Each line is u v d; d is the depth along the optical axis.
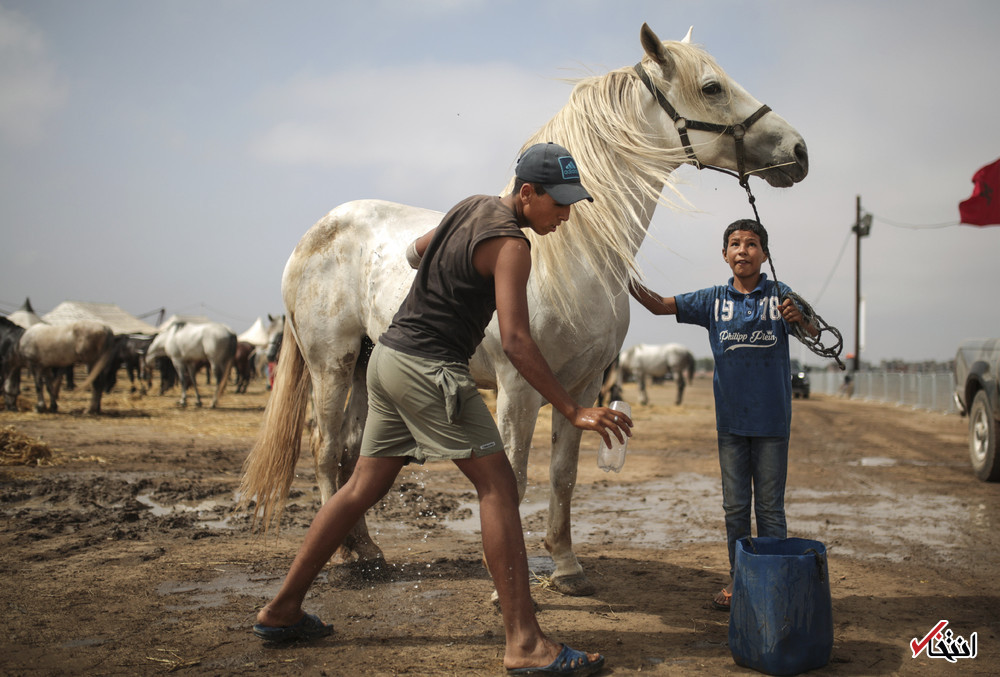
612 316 3.01
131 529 4.41
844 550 4.09
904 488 6.51
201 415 14.91
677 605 3.06
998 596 3.21
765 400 2.88
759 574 2.32
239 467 7.52
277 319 14.50
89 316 32.53
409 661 2.39
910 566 3.74
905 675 2.31
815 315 2.85
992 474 6.74
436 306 2.28
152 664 2.35
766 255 3.03
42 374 13.80
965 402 7.54
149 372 25.88
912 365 27.61
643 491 6.45
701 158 3.22
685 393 38.53
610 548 4.20
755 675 2.30
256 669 2.32
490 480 2.25
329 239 3.76
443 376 2.21
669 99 3.16
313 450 3.85
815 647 2.31
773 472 2.90
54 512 4.88
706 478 7.31
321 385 3.73
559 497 3.20
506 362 2.89
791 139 3.12
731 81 3.20
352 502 2.41
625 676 2.27
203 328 17.56
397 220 3.72
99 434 10.36
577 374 3.02
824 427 14.40
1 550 3.84
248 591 3.21
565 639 2.63
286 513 5.10
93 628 2.68
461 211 2.33
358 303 3.67
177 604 3.00
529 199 2.29
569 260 2.89
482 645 2.54
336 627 2.74
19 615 2.81
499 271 2.15
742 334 2.92
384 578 3.47
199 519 4.84
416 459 2.34
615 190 2.96
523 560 2.24
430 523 4.93
